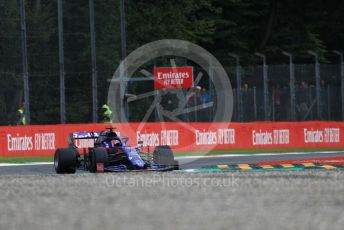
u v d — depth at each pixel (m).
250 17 177.88
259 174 51.41
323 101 109.19
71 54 102.56
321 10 181.75
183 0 145.00
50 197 36.78
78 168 62.34
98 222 28.56
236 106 106.06
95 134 62.03
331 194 37.06
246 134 100.81
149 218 29.53
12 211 31.88
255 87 107.31
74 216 30.20
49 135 92.88
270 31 175.75
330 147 103.38
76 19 102.69
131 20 134.88
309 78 109.00
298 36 179.25
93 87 101.81
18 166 74.50
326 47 188.25
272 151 96.81
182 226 27.48
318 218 29.27
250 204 33.41
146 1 140.62
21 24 97.44
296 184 42.44
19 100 97.56
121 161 59.78
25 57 97.19
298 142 102.50
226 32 169.75
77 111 102.12
